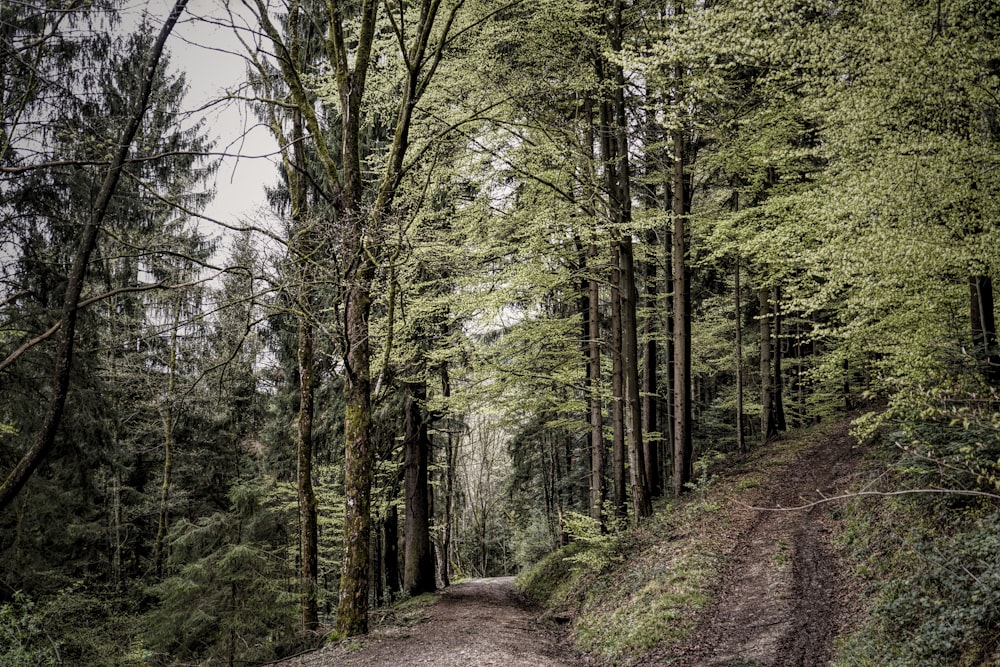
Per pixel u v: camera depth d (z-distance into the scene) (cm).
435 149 1193
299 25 1223
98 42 749
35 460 484
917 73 687
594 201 1284
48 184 1016
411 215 1055
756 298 2544
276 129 1232
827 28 749
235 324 927
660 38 1250
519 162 1299
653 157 1680
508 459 3634
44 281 1042
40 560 1101
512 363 1477
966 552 702
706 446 2664
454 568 3434
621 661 902
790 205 1270
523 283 1283
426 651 916
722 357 2586
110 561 1744
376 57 1348
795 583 976
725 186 1889
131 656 1006
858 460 1457
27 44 566
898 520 936
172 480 1944
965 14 736
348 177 1049
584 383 1556
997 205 713
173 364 1455
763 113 1383
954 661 605
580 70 1254
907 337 905
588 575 1398
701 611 963
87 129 713
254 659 1048
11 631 826
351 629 1002
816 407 2412
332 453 1773
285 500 1783
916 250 726
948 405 609
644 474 1470
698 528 1299
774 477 1606
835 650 750
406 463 1698
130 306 1403
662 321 2234
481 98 1192
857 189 756
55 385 498
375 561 2133
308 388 1273
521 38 1267
